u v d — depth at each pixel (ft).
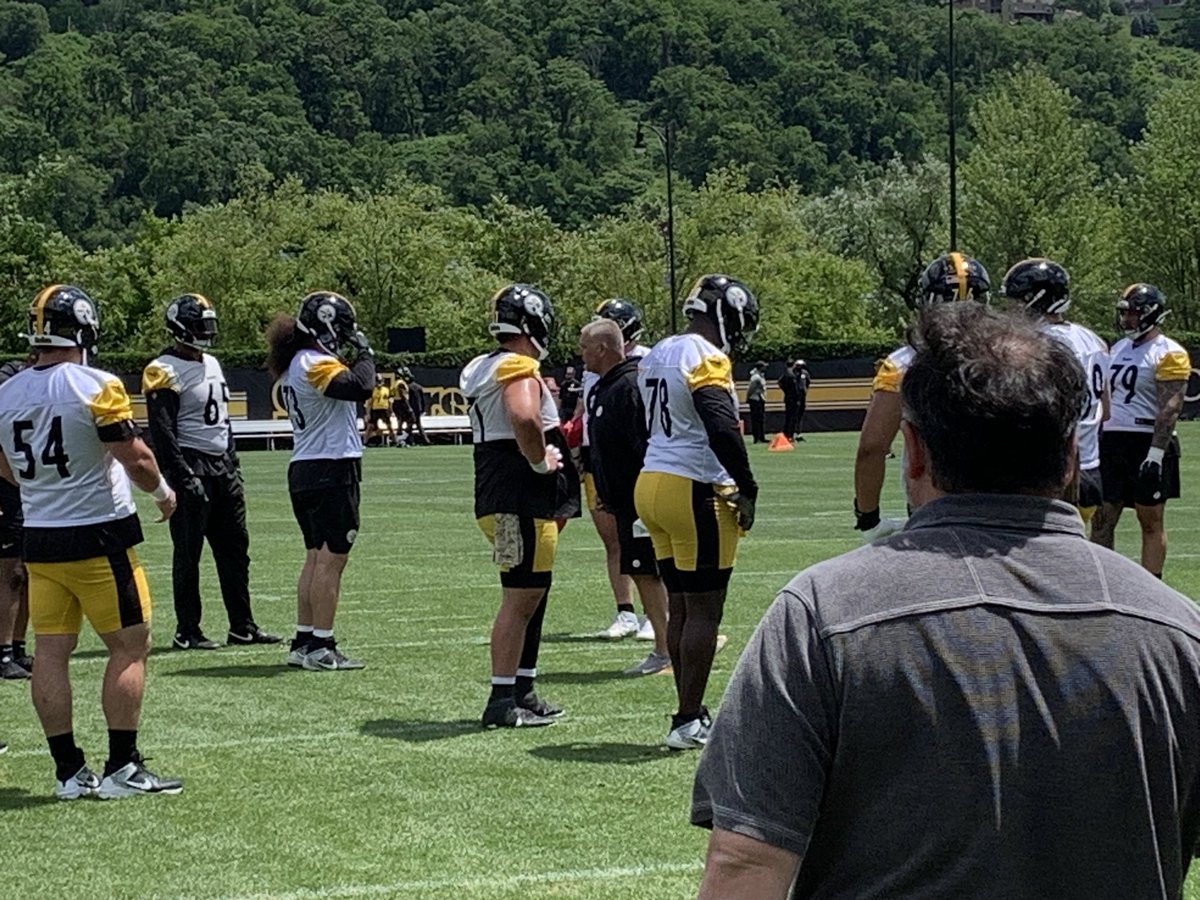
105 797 22.71
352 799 22.38
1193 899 17.95
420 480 92.63
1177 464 36.35
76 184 433.48
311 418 32.94
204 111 509.35
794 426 133.69
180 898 18.10
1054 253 236.02
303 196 249.55
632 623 37.09
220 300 224.33
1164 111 235.20
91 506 22.38
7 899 18.15
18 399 22.27
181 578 36.19
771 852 7.86
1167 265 232.12
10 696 31.12
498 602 42.73
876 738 7.91
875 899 7.91
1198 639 8.13
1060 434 8.40
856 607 8.09
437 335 224.53
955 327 8.65
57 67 505.25
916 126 538.06
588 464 36.45
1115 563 8.34
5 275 206.49
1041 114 246.06
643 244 231.30
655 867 18.93
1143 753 7.89
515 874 18.75
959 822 7.80
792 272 245.45
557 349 186.39
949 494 8.54
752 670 8.11
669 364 24.66
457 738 26.27
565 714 28.14
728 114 528.63
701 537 24.56
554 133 538.06
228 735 26.71
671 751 25.03
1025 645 7.98
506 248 247.70
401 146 549.95
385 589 45.47
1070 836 7.79
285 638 37.55
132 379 149.38
